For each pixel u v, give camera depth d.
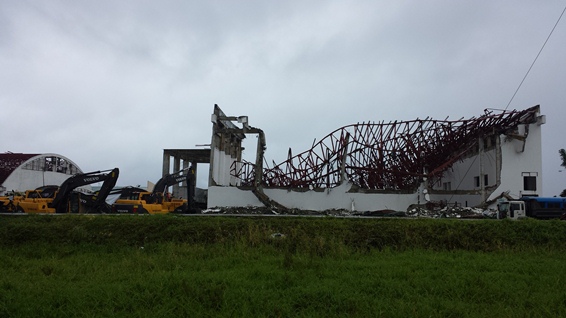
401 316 8.05
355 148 36.81
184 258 15.00
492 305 9.02
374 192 33.91
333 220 21.17
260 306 8.56
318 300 9.06
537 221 20.75
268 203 34.25
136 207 32.34
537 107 33.59
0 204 31.17
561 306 8.79
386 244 18.42
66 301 9.00
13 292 9.66
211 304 8.70
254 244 17.64
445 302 9.00
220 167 39.59
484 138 36.41
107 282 10.93
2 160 51.38
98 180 31.69
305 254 15.48
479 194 34.44
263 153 37.59
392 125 37.31
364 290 9.97
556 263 14.17
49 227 20.09
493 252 17.66
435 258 14.91
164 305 8.60
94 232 19.83
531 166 33.41
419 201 33.50
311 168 37.22
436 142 37.38
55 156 55.78
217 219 21.06
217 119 37.50
